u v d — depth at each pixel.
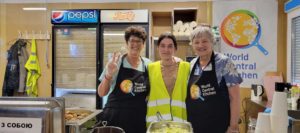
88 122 1.94
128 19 3.82
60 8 4.50
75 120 1.82
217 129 1.96
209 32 2.01
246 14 4.21
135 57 2.10
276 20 4.18
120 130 1.44
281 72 4.14
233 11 4.24
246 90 4.27
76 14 3.91
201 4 4.32
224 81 1.97
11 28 4.59
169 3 4.38
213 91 1.97
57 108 0.72
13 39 4.56
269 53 4.21
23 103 0.71
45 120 0.70
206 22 4.31
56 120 0.71
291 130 1.61
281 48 4.20
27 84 4.38
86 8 4.47
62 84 4.20
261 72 4.23
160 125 1.51
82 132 1.83
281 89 3.18
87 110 2.29
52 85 4.19
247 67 4.25
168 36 2.10
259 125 1.31
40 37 4.50
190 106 2.01
